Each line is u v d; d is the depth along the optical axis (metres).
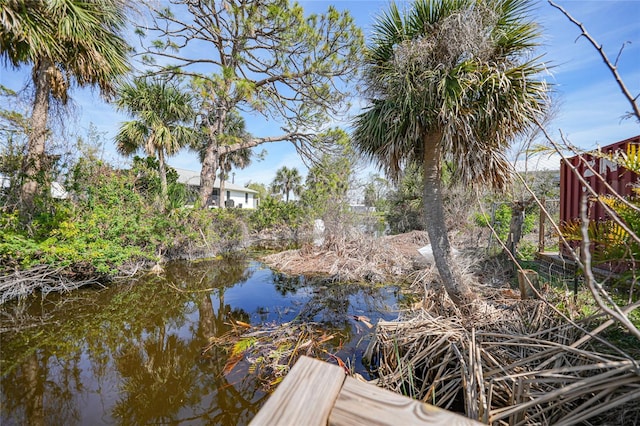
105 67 4.18
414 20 2.73
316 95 7.12
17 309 3.28
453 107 2.51
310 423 0.58
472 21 2.38
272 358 2.27
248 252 7.54
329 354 2.31
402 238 8.92
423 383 1.74
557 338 1.75
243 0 6.05
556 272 3.63
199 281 4.70
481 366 1.49
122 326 2.95
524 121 2.50
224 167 13.68
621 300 1.86
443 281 2.81
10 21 3.27
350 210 7.77
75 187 4.71
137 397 1.89
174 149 7.68
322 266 5.53
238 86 5.73
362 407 0.61
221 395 1.92
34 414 1.73
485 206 6.54
